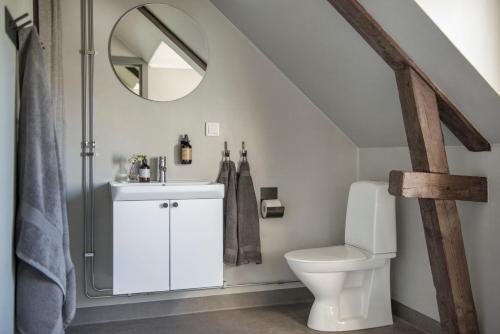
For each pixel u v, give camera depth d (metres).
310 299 3.61
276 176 3.53
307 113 3.60
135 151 3.20
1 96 1.55
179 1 3.30
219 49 3.39
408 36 2.21
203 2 3.36
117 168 3.16
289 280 3.55
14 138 1.84
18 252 1.80
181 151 3.26
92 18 3.10
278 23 2.97
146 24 3.23
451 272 2.36
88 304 3.12
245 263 3.34
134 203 2.84
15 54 1.87
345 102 3.25
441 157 2.34
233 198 3.33
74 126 3.08
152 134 3.24
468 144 2.54
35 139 1.87
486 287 2.50
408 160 3.13
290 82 3.56
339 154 3.69
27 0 2.19
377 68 2.66
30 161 1.86
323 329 2.95
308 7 2.62
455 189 2.37
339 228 3.69
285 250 3.55
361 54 2.65
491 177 2.46
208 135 3.36
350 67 2.85
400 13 2.12
